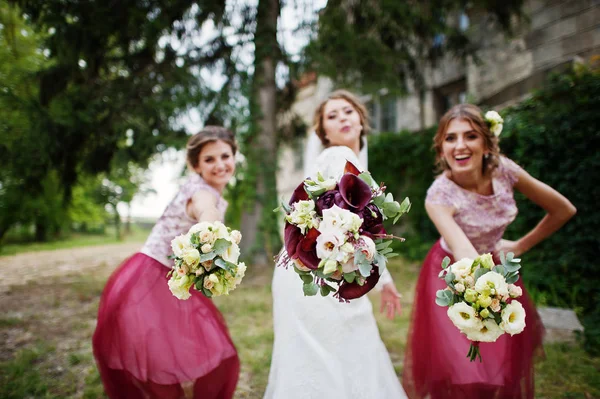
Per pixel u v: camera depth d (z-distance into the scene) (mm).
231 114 6969
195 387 2170
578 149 4633
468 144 2131
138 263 2389
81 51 6238
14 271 8922
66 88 6773
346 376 1836
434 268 2369
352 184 1464
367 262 1338
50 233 20281
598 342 3357
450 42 8273
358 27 7703
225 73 7461
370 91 8336
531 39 8352
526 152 5094
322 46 7352
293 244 1436
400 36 7949
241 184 7375
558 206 2344
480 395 1917
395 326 4254
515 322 1372
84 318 4789
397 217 1495
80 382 3080
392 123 12328
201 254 1529
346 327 1896
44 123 6504
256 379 3074
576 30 7598
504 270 1450
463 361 1981
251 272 6922
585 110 4660
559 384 2836
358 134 2357
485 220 2273
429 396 2227
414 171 8359
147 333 2146
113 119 6965
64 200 7734
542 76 7086
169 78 7016
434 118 11188
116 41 6570
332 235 1312
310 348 1856
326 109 2348
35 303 5586
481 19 9523
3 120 6578
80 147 7023
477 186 2291
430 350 2162
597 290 4355
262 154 7301
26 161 6695
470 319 1391
